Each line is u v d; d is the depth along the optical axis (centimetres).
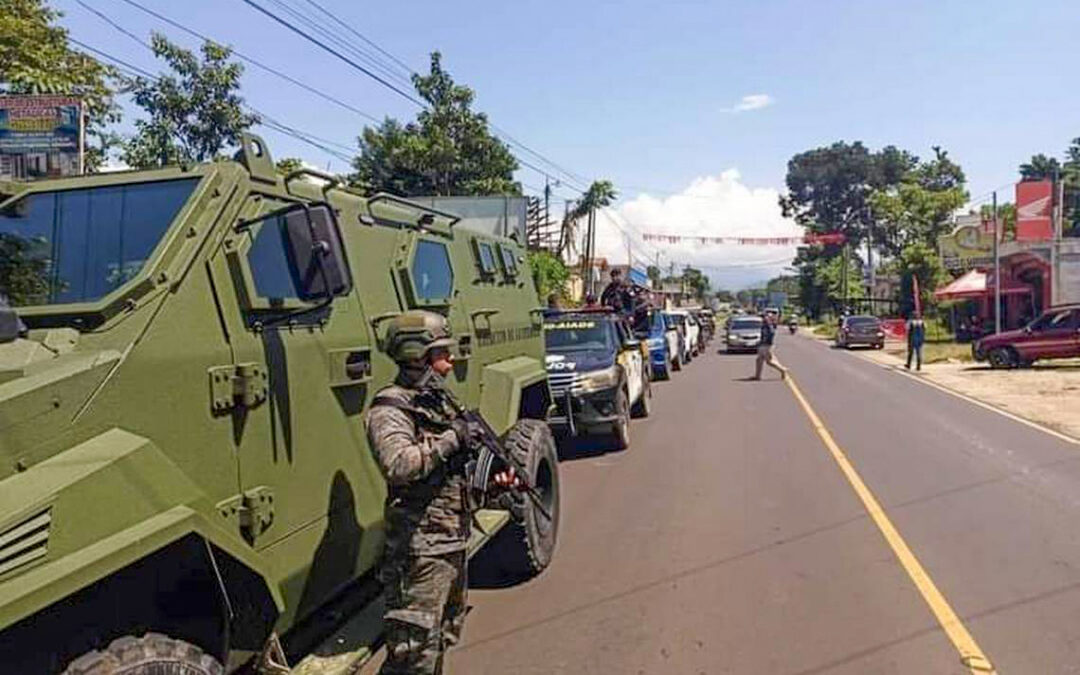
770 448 1345
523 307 839
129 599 338
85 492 297
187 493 338
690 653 562
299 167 484
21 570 276
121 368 327
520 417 805
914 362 3462
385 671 435
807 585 691
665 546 805
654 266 9694
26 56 1220
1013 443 1399
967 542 809
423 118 3180
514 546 687
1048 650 560
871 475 1130
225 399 376
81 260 392
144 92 1728
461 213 2400
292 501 421
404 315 448
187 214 382
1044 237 4303
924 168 9494
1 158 1091
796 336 6869
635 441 1430
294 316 419
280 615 397
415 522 436
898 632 591
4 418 290
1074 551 779
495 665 547
